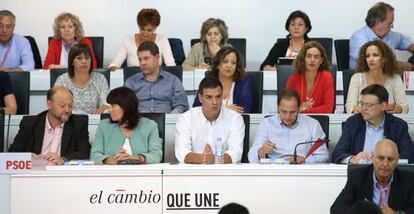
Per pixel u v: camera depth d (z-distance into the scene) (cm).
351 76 809
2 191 533
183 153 661
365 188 567
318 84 788
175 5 1117
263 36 1114
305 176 586
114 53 1117
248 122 691
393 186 566
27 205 591
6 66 955
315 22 1112
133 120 666
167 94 809
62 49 966
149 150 663
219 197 588
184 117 682
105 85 812
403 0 1101
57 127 692
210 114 672
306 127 675
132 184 589
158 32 1117
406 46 1009
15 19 1006
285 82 822
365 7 1107
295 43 961
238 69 773
